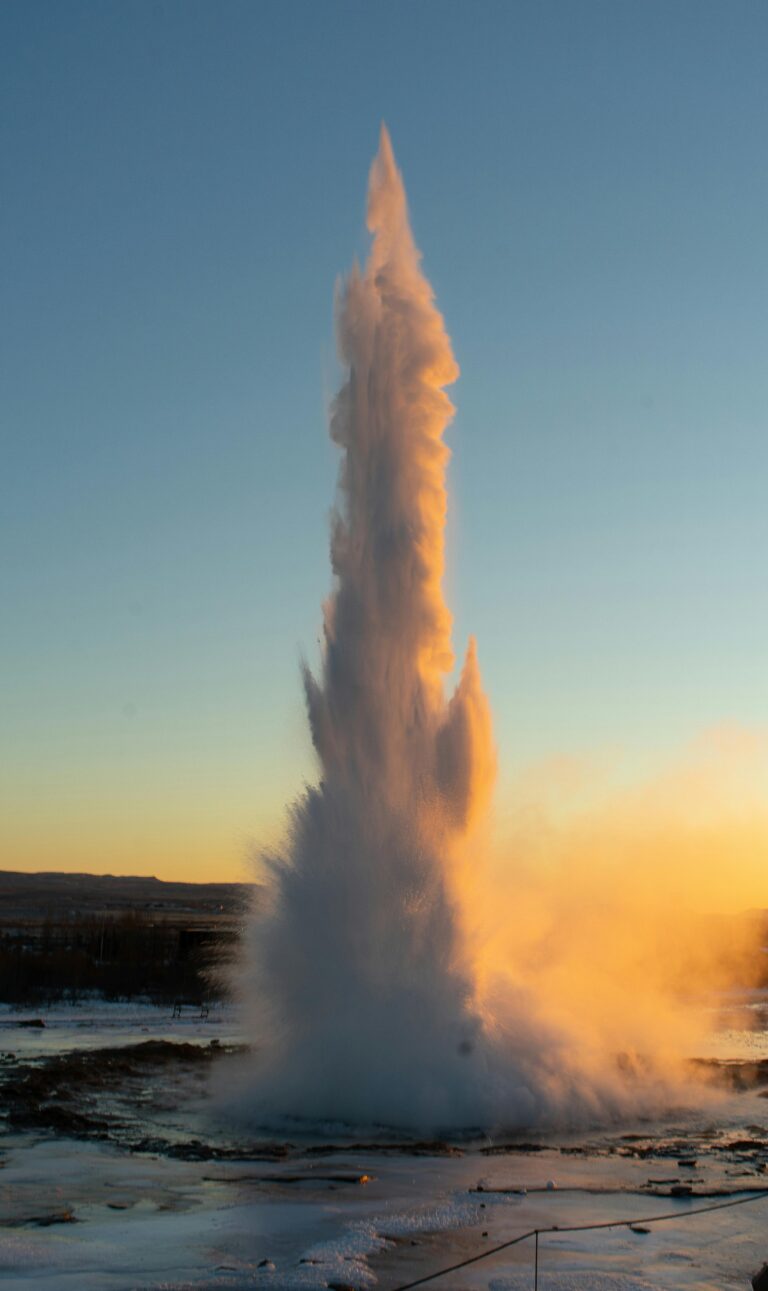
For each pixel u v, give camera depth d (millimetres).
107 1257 17828
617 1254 18406
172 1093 34531
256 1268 17219
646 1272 17469
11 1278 16734
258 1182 23016
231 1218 20219
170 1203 21328
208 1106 32062
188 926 120688
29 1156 25453
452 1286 16594
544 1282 16797
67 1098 33438
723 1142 28406
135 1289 16078
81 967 83438
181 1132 28672
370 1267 17469
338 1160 25250
